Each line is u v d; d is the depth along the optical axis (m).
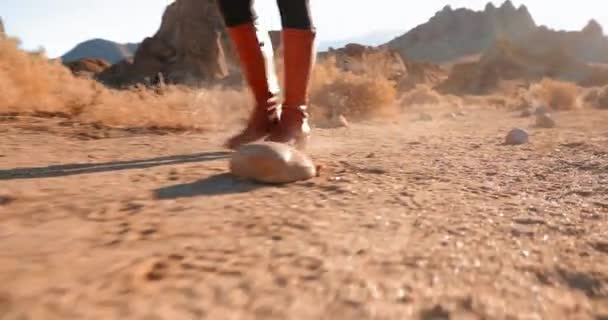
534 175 2.91
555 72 72.50
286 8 3.04
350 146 4.35
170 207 1.96
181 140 4.44
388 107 9.93
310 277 1.29
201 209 1.94
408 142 4.80
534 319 1.16
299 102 3.16
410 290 1.25
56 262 1.32
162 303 1.12
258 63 3.31
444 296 1.23
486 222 1.88
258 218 1.83
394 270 1.37
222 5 3.26
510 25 148.88
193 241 1.54
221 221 1.78
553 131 6.20
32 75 6.54
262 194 2.22
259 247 1.50
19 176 2.57
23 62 6.59
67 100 6.52
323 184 2.46
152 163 3.09
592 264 1.49
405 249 1.54
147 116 5.61
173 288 1.19
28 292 1.13
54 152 3.51
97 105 5.97
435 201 2.19
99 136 4.55
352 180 2.57
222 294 1.18
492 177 2.84
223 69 46.59
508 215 1.99
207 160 3.27
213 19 47.31
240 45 3.28
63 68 8.16
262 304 1.14
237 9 3.23
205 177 2.57
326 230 1.71
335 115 8.19
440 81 69.19
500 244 1.63
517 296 1.26
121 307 1.09
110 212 1.86
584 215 2.01
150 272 1.28
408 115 11.54
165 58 48.06
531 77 68.44
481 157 3.69
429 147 4.34
